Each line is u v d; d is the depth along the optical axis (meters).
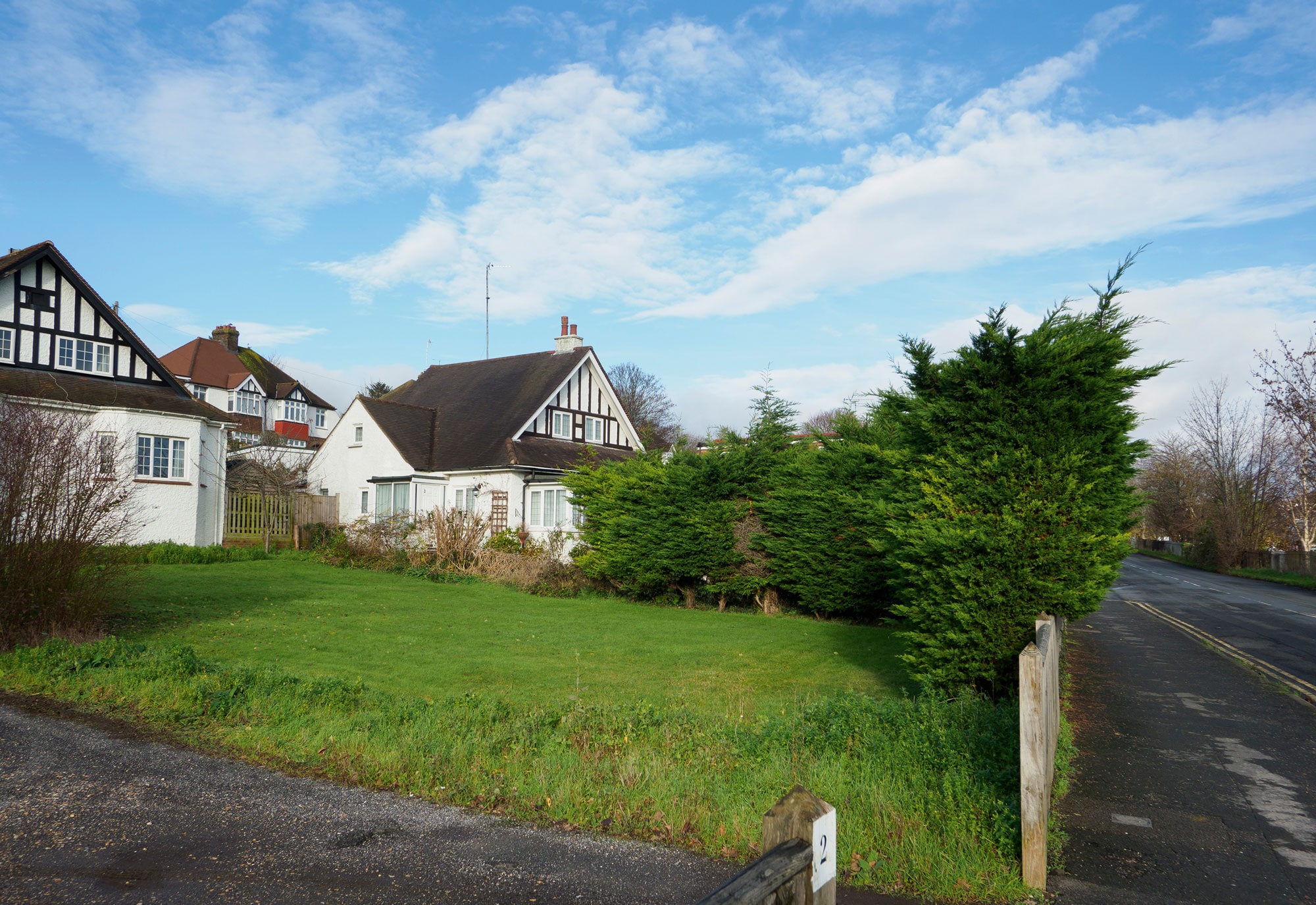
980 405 8.88
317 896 4.60
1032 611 8.30
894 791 6.08
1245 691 11.01
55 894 4.55
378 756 6.97
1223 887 5.02
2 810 5.71
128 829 5.48
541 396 32.69
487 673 12.08
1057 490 8.39
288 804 6.00
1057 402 8.41
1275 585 35.56
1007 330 8.57
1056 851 5.52
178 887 4.68
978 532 8.35
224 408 59.03
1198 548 50.59
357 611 17.48
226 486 27.84
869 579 17.22
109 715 8.09
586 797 6.16
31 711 8.11
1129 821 6.17
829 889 2.81
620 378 77.50
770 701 10.59
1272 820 6.19
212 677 9.54
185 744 7.32
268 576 22.39
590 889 4.75
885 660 13.69
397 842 5.38
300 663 11.95
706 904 2.13
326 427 70.12
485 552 25.78
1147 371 8.60
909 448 10.06
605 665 12.98
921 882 4.91
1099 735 8.69
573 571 24.05
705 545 20.19
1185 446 62.19
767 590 20.08
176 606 16.12
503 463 29.59
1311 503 46.19
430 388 38.34
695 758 7.21
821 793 6.11
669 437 72.94
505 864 5.07
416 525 27.41
